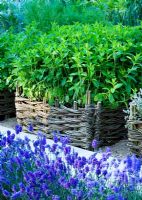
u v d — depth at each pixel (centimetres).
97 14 495
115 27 407
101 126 366
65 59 373
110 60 367
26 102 398
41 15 491
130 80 366
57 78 373
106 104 363
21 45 416
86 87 365
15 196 219
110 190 232
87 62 361
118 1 561
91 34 383
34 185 222
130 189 233
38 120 390
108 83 365
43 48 385
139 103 329
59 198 214
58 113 373
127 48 365
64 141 276
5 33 467
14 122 451
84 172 244
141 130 329
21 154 260
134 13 509
